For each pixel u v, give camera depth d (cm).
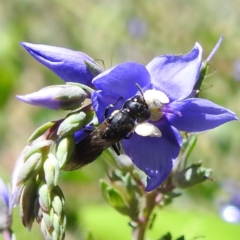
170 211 12
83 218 13
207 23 24
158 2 24
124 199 8
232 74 21
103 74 7
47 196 6
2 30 24
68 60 7
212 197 16
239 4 24
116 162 8
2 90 22
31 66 23
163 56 7
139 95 7
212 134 20
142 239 9
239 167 20
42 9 25
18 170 6
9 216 8
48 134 7
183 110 7
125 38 24
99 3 25
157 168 7
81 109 7
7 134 22
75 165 7
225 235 12
